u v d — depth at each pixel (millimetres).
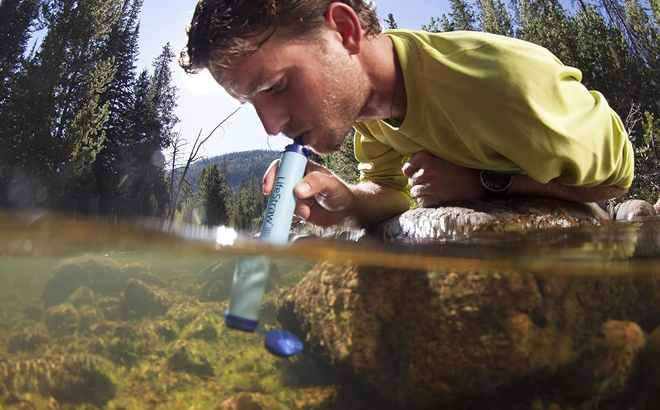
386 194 700
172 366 307
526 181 627
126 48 9055
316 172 540
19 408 285
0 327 310
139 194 8102
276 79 479
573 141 546
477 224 560
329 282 332
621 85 4418
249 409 287
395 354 320
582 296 318
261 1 450
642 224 609
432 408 317
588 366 299
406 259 356
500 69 538
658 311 312
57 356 300
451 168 636
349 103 531
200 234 488
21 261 351
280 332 313
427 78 567
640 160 2227
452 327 319
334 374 316
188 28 500
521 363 311
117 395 292
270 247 380
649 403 279
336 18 509
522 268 337
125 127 8938
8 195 4508
